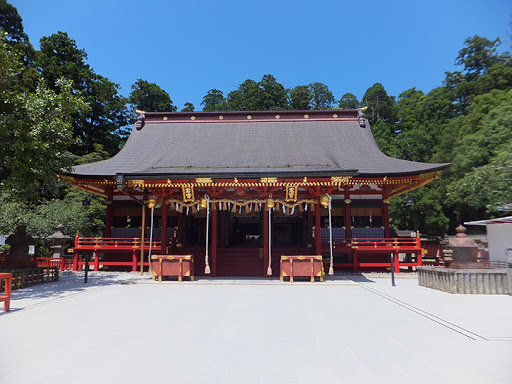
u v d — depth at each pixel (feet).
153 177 51.44
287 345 19.36
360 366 16.08
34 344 19.49
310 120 86.33
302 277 54.03
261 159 61.21
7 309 28.99
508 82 86.79
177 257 50.16
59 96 45.60
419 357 17.33
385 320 25.64
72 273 62.49
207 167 55.52
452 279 39.42
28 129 43.06
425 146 141.79
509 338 20.65
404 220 120.26
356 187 71.67
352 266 66.59
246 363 16.49
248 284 47.67
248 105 215.31
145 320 25.61
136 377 14.70
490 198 50.37
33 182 44.78
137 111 88.94
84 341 20.11
